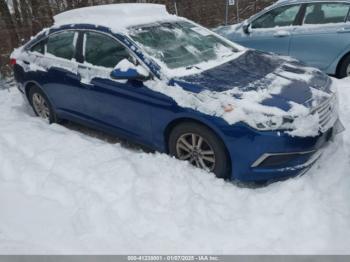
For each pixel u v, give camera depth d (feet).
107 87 14.52
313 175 12.42
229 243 9.80
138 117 13.92
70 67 16.05
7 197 11.92
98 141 15.75
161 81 12.98
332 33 21.49
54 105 17.60
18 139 15.85
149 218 10.72
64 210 11.18
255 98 11.71
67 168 13.29
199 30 16.57
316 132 11.67
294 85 12.75
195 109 12.01
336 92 13.52
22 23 38.09
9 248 9.68
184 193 11.71
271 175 11.66
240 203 11.42
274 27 23.45
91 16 16.51
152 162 13.41
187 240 9.91
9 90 24.98
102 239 10.01
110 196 11.74
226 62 14.47
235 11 43.09
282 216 10.63
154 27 15.30
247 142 11.35
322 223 10.27
